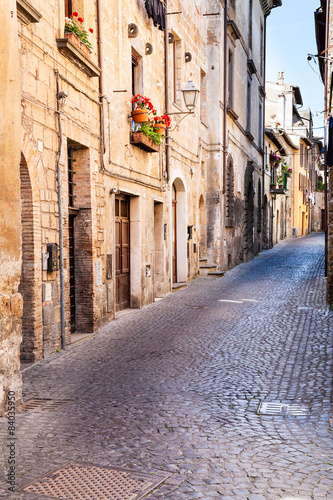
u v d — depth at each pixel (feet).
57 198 28.04
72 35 29.12
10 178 18.70
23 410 19.08
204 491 13.21
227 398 20.77
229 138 72.02
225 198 70.90
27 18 23.93
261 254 98.22
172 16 50.31
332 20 45.62
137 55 42.39
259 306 41.81
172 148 51.11
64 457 15.07
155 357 26.94
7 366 18.30
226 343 29.91
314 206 208.95
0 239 18.07
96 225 33.50
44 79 26.45
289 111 146.10
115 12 36.99
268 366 25.38
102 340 30.73
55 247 27.12
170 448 15.83
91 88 32.96
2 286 18.20
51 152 27.30
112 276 36.81
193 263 60.49
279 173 127.03
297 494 13.04
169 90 50.29
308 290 50.26
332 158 40.60
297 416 18.83
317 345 29.25
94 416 18.54
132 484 13.53
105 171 35.04
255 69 89.40
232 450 15.75
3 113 18.25
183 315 38.58
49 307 26.99
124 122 38.96
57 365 25.25
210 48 66.13
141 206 42.91
